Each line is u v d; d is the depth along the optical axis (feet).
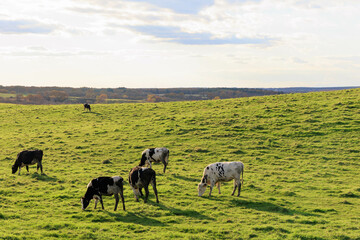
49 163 87.71
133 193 61.82
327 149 93.86
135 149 101.81
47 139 116.78
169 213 51.31
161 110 167.02
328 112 125.49
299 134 106.63
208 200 58.70
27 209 51.62
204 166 85.05
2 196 58.08
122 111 172.45
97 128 133.18
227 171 61.21
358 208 54.70
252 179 73.61
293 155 91.81
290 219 48.88
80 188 64.64
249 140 105.19
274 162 86.58
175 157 93.66
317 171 79.05
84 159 92.07
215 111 147.43
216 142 104.99
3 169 81.82
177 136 113.91
